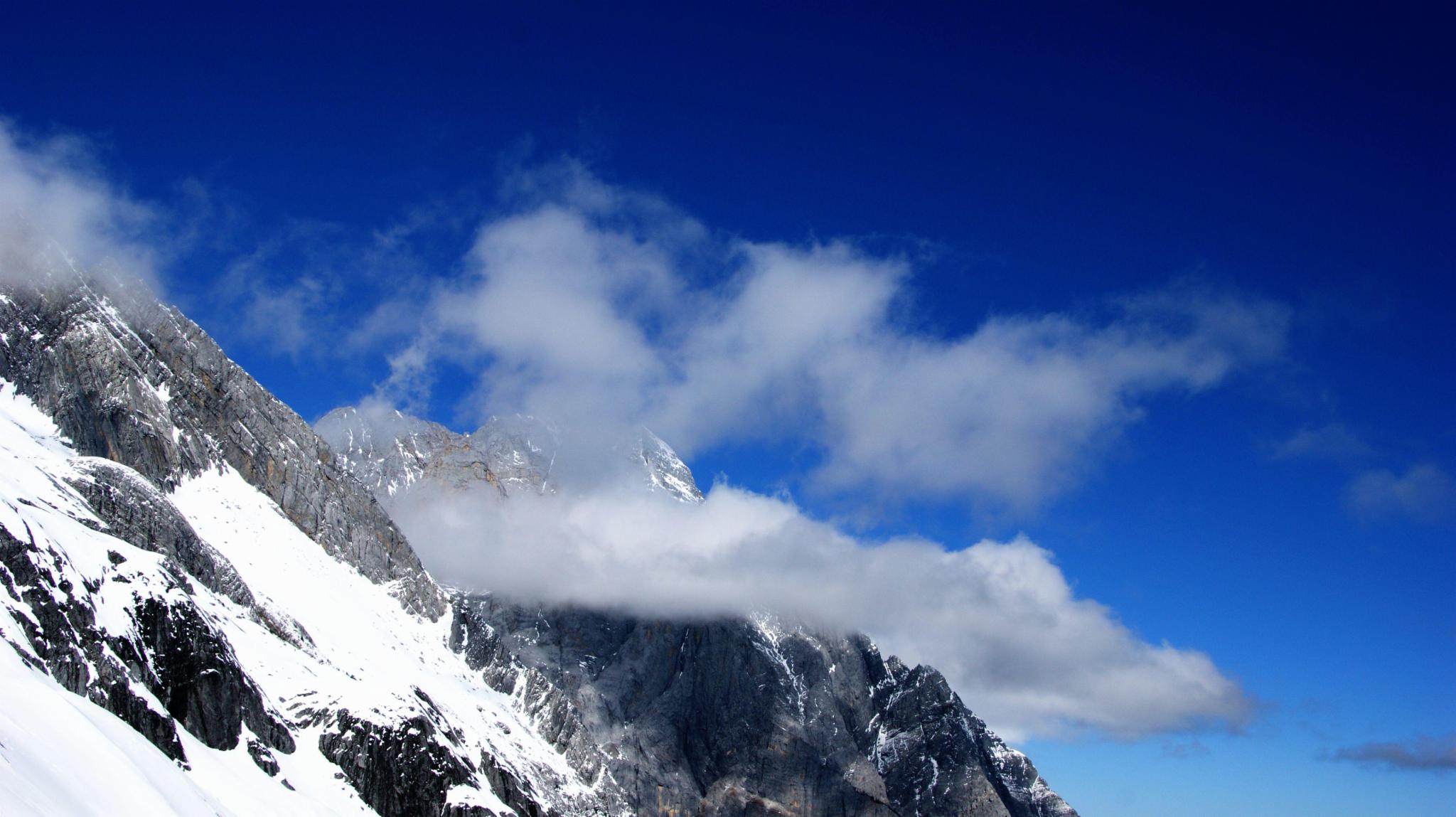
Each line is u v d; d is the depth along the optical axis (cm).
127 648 14125
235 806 13725
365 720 18100
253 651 18438
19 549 13188
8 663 11306
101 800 9925
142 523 18700
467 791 19088
